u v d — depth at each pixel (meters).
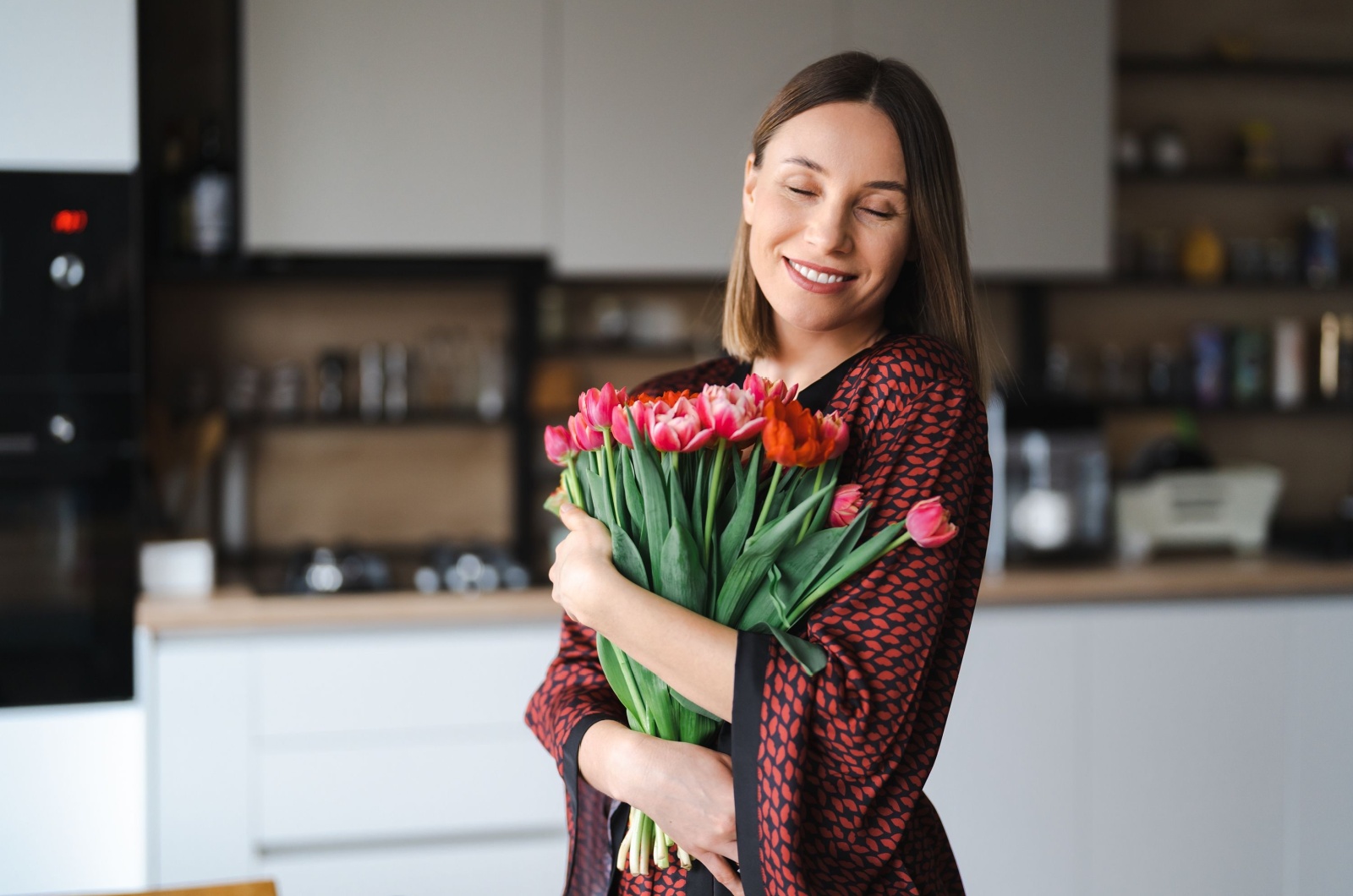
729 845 0.92
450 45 2.83
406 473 3.27
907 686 0.86
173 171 2.90
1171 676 2.74
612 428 0.92
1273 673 2.78
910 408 0.96
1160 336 3.53
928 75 3.00
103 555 2.47
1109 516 2.97
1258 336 3.43
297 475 3.22
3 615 2.43
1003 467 2.91
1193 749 2.75
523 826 2.54
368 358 3.12
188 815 2.45
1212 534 3.14
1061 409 2.93
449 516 3.29
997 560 2.90
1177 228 3.53
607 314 3.22
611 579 0.91
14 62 2.45
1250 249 3.41
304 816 2.47
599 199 2.89
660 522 0.91
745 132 2.93
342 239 2.80
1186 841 2.74
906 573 0.89
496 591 2.65
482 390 3.16
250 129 2.75
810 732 0.86
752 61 2.93
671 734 0.96
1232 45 3.44
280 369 3.07
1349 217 3.56
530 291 3.09
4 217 2.45
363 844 2.50
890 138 0.96
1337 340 3.46
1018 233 3.05
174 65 3.08
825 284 0.98
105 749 2.43
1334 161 3.51
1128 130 3.49
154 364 3.12
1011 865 2.69
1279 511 3.59
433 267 2.93
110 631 2.46
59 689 2.44
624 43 2.89
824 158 0.96
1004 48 3.03
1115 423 3.47
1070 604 2.72
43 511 2.46
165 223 2.87
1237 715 2.76
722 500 0.93
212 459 3.08
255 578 2.88
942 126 0.99
